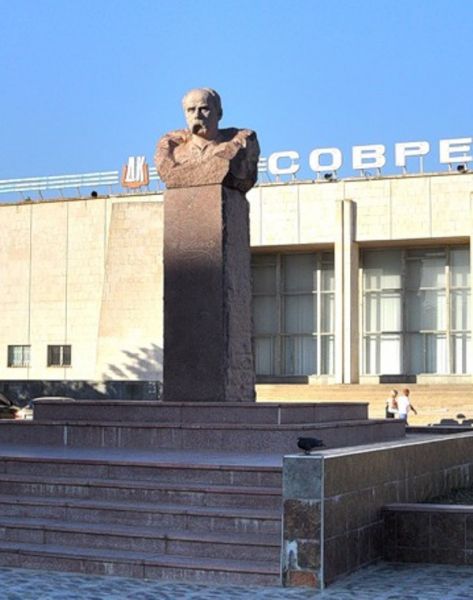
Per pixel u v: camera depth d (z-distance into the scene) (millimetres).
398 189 47688
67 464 12617
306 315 52219
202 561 10695
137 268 48094
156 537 11055
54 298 51781
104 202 51219
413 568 11422
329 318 51656
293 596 9891
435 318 50344
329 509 10484
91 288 51156
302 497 10383
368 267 51219
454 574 11062
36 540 11617
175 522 11352
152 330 47625
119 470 12352
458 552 11594
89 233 51344
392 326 50781
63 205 51938
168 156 16703
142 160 50938
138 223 48312
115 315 48094
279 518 10914
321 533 10305
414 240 48031
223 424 14219
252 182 16891
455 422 31062
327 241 48562
